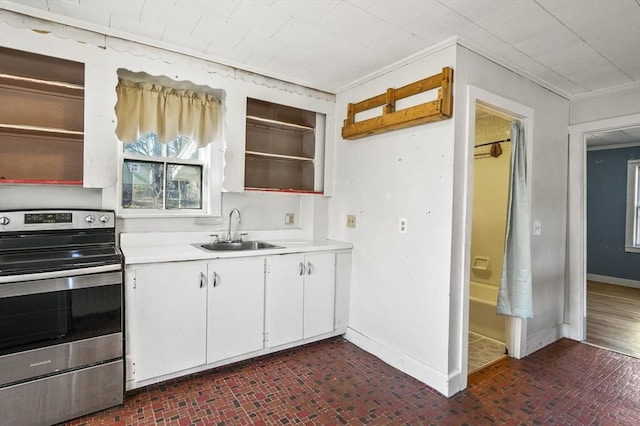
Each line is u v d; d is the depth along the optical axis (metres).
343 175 3.19
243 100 2.76
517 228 2.75
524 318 2.70
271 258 2.66
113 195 2.45
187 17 2.04
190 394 2.19
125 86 2.45
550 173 3.08
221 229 2.99
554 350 3.01
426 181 2.41
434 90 2.33
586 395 2.28
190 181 2.87
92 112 2.18
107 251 2.09
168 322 2.24
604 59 2.44
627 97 2.91
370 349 2.85
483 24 2.02
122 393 2.04
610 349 3.04
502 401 2.19
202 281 2.35
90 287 1.92
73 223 2.17
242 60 2.62
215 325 2.42
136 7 1.94
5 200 2.16
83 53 2.14
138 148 2.65
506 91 2.57
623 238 5.55
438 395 2.24
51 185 2.22
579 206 3.23
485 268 3.56
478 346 3.09
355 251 3.06
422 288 2.43
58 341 1.83
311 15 1.99
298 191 3.12
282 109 3.30
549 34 2.11
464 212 2.31
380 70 2.73
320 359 2.72
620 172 5.56
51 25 2.05
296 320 2.82
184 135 2.68
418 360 2.45
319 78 2.95
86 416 1.94
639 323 3.76
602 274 5.79
